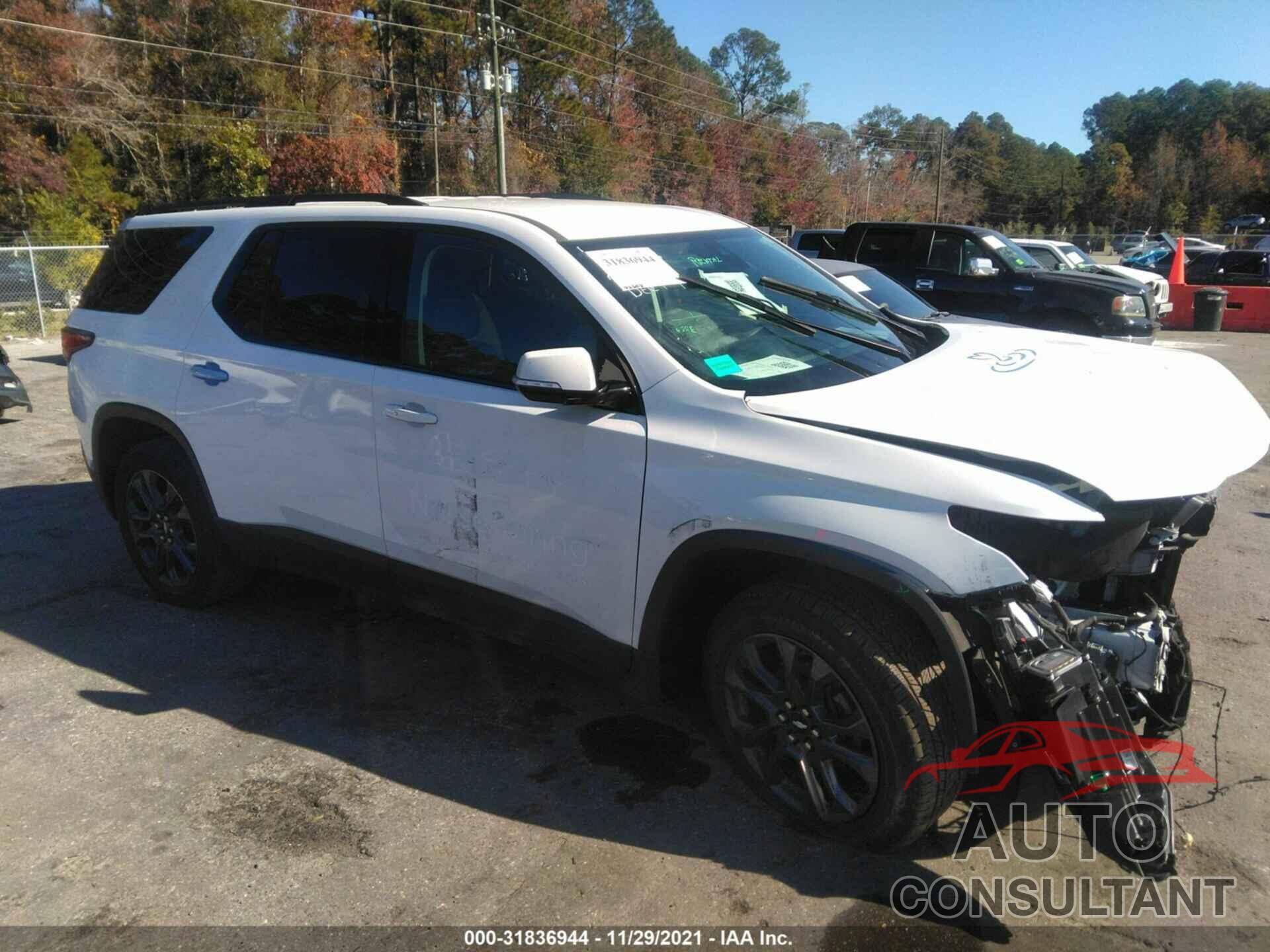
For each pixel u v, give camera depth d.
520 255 3.31
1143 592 3.11
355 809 3.12
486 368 3.36
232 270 4.19
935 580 2.50
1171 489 2.52
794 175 88.38
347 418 3.69
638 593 3.06
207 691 3.90
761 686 2.97
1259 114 121.00
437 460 3.45
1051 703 2.51
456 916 2.64
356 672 4.05
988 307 11.38
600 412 3.08
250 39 46.38
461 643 4.34
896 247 12.09
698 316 3.26
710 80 99.06
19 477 7.14
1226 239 44.72
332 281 3.83
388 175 46.78
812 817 2.90
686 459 2.89
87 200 38.34
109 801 3.17
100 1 44.31
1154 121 130.00
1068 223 117.94
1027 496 2.45
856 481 2.62
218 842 2.96
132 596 4.88
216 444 4.18
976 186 117.50
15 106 36.91
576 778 3.29
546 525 3.22
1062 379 3.11
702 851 2.90
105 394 4.59
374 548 3.76
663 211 3.95
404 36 59.62
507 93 36.22
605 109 71.94
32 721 3.66
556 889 2.74
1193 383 3.19
